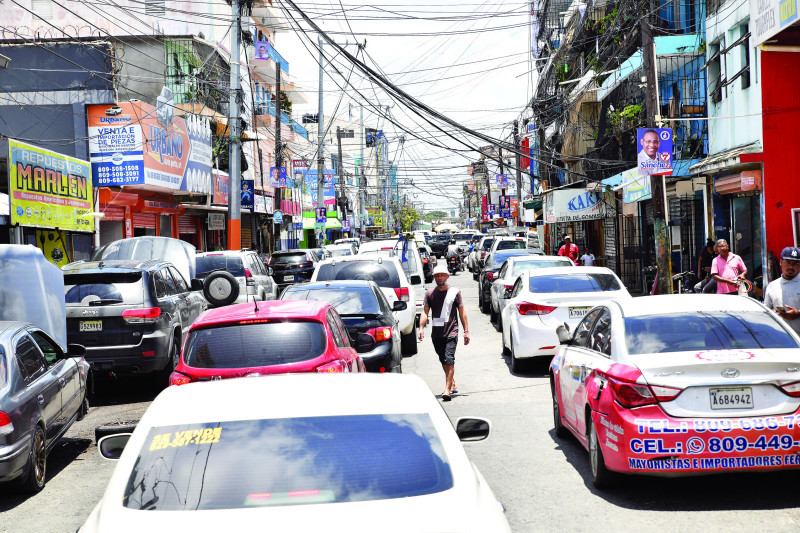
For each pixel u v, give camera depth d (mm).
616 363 6488
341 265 16094
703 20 21344
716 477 6957
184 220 32812
